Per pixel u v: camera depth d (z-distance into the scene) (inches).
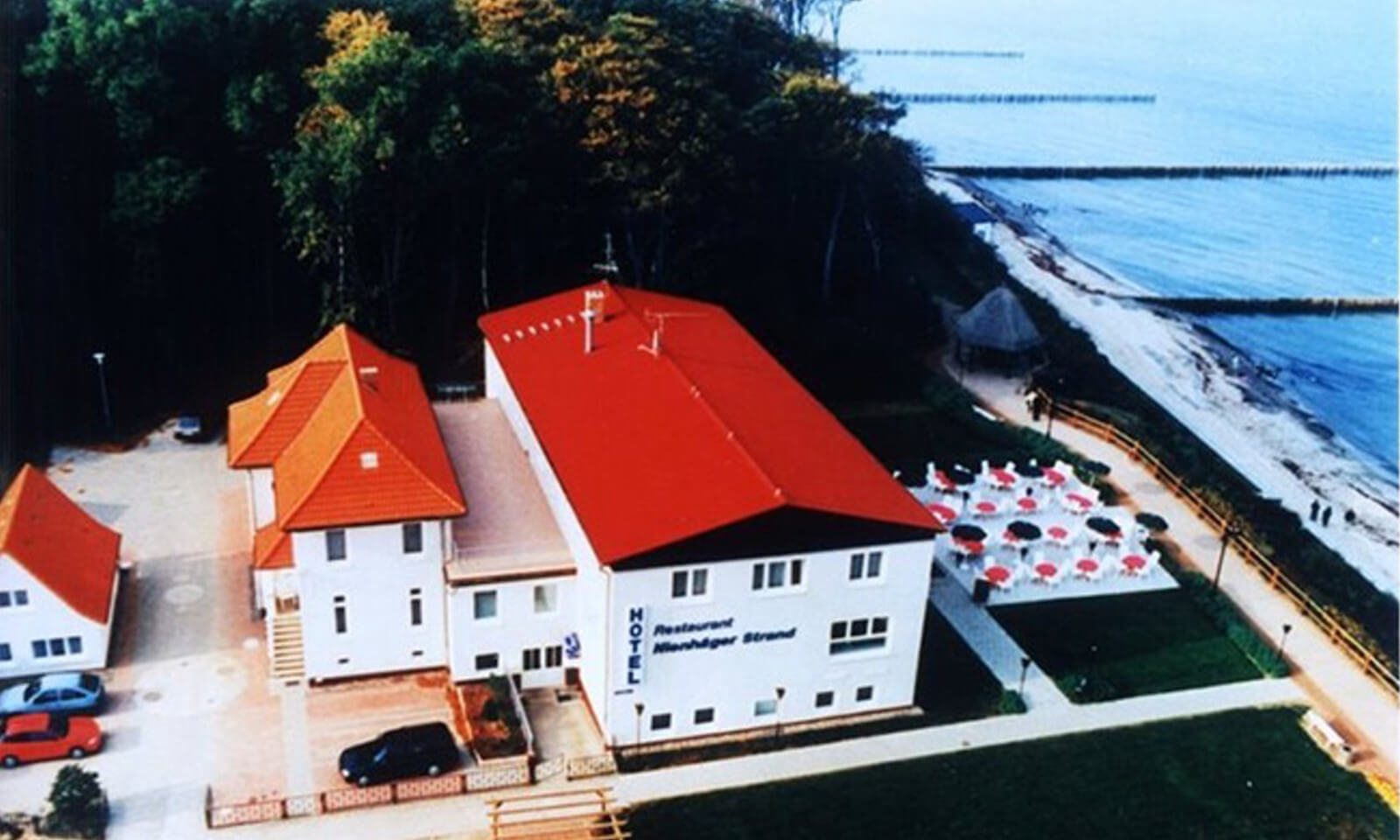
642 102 3415.4
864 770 2118.6
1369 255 6486.2
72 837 1875.0
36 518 2333.9
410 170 3125.0
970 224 5713.6
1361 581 3075.8
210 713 2160.4
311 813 1951.3
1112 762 2167.8
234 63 3334.2
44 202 3201.3
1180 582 2726.4
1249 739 2246.6
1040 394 3592.5
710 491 2117.4
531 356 2723.9
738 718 2190.0
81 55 3110.2
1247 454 3929.6
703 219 3727.9
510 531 2326.5
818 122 3934.5
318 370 2541.8
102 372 3075.8
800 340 3690.9
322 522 2128.4
